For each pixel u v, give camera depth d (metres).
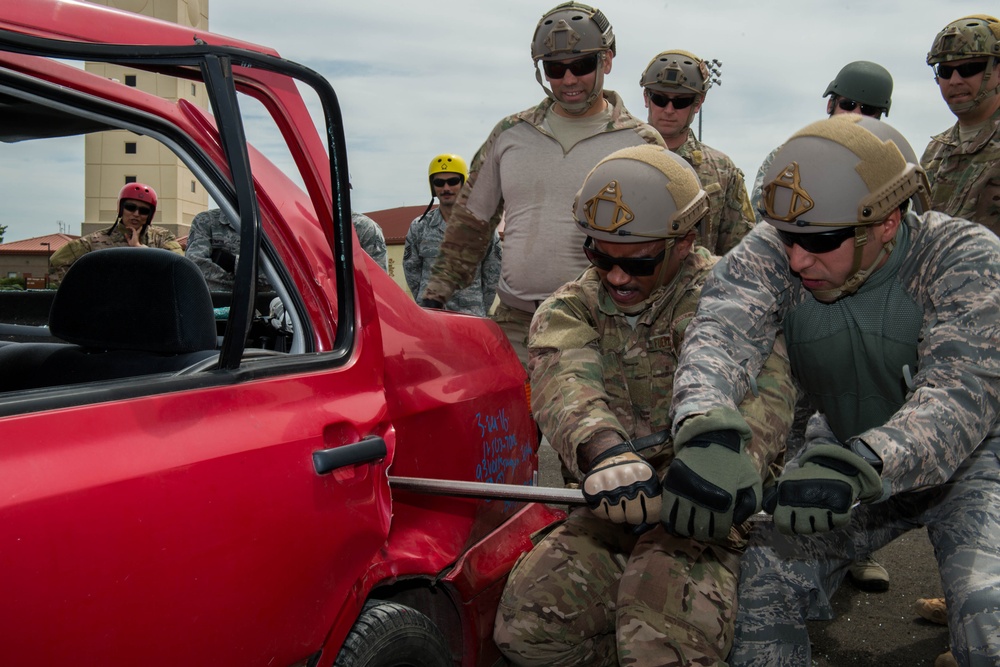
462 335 2.35
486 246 3.64
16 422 1.18
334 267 1.84
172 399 1.36
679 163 2.08
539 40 3.24
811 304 1.97
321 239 1.88
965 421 1.70
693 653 1.91
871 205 1.69
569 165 3.33
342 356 1.73
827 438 2.38
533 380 2.21
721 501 1.62
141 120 1.64
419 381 2.06
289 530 1.47
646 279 2.09
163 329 1.75
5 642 1.11
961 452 1.71
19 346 1.97
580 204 2.08
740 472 1.65
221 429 1.41
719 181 4.41
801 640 2.06
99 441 1.24
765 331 1.96
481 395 2.29
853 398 2.06
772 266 1.96
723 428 1.68
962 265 1.78
